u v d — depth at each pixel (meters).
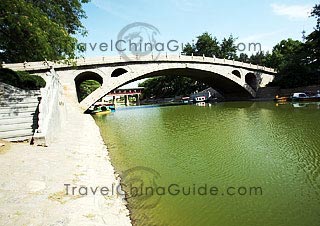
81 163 11.31
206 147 17.58
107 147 18.52
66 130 19.83
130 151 17.16
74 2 21.36
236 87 64.25
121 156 15.83
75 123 25.33
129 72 43.94
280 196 9.55
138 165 13.75
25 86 25.45
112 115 48.34
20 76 25.06
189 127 27.16
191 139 20.61
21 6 13.53
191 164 13.81
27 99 17.42
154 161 14.55
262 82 65.62
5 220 6.02
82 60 39.44
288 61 65.50
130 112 54.19
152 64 46.41
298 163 13.07
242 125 26.05
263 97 62.66
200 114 40.09
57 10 19.12
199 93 88.25
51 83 17.66
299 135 19.31
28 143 12.71
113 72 46.88
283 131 21.33
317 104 42.75
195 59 51.53
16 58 19.00
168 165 13.74
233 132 22.56
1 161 9.61
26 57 18.77
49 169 9.51
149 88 108.25
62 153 12.07
